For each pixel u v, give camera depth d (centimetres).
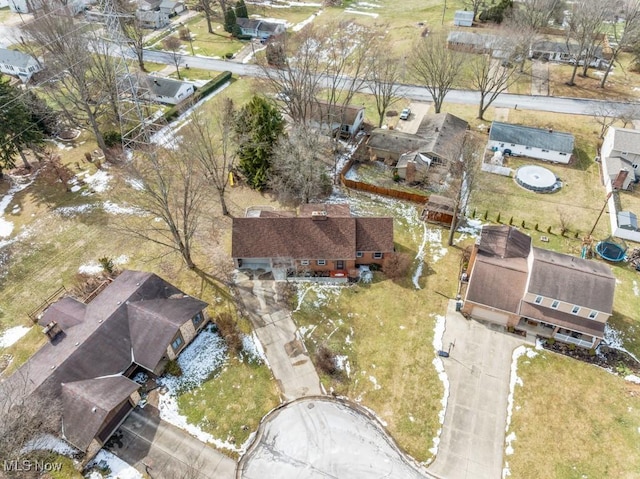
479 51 7300
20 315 4238
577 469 3123
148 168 5644
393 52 8762
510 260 4175
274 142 5331
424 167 5669
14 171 6028
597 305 3716
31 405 3106
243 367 3772
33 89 6588
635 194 5459
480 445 3266
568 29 8750
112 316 3750
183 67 8694
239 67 8694
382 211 5353
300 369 3756
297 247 4484
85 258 4769
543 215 5250
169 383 3662
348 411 3488
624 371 3703
